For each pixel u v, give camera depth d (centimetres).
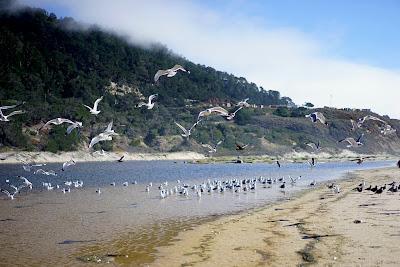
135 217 3241
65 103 15488
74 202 4103
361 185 4841
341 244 2108
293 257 1967
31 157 12344
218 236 2495
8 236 2605
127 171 9094
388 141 18288
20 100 14450
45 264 2025
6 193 4631
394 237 2189
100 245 2370
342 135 16688
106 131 2220
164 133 16662
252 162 13538
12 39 18012
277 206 3678
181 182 6438
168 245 2336
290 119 18462
